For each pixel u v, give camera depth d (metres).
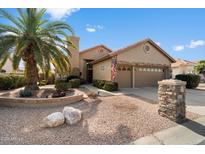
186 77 17.09
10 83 13.84
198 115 6.82
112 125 5.54
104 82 14.89
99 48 23.70
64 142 4.28
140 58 16.39
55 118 5.38
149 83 17.59
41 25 11.52
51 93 11.06
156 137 4.71
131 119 6.17
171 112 6.16
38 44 10.23
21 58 10.65
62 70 11.93
